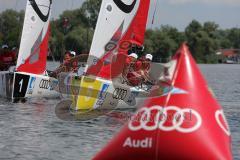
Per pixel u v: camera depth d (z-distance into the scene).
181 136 15.87
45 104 47.34
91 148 27.52
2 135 31.25
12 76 50.81
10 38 125.31
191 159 15.77
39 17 53.59
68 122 36.66
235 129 35.19
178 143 15.83
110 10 43.81
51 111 42.38
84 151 26.73
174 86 16.41
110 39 43.41
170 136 15.91
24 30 52.91
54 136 31.06
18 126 34.75
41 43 53.31
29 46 52.69
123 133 16.52
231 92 72.88
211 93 16.75
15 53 63.69
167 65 16.88
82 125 35.25
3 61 63.03
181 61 16.67
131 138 16.28
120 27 44.25
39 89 51.97
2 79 52.34
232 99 60.38
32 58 52.56
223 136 16.17
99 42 42.78
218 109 16.55
